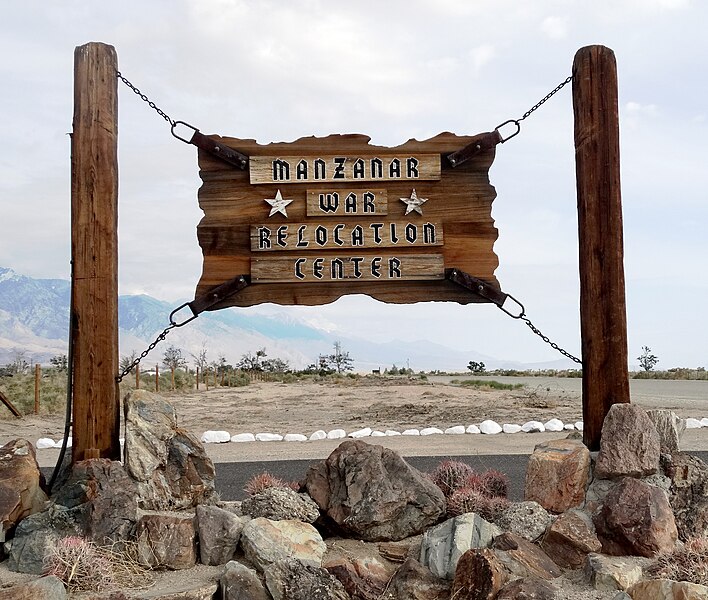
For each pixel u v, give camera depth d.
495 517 6.33
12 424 21.39
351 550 6.08
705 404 24.17
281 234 7.52
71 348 7.11
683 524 6.23
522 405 25.70
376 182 7.62
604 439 6.71
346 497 6.34
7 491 6.09
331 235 7.55
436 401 29.28
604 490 6.48
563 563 5.79
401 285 7.67
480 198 7.67
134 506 6.09
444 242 7.64
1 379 38.91
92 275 7.05
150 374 48.38
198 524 5.92
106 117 7.15
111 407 7.04
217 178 7.55
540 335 7.57
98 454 6.91
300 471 11.42
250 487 6.93
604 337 7.31
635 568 5.41
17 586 5.07
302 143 7.56
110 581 5.44
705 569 5.20
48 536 5.82
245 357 95.12
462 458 12.41
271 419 23.19
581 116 7.45
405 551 6.00
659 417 7.07
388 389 40.75
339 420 22.27
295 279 7.52
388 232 7.59
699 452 12.49
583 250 7.43
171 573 5.66
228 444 15.79
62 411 25.72
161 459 6.52
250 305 7.58
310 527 6.06
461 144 7.65
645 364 87.38
